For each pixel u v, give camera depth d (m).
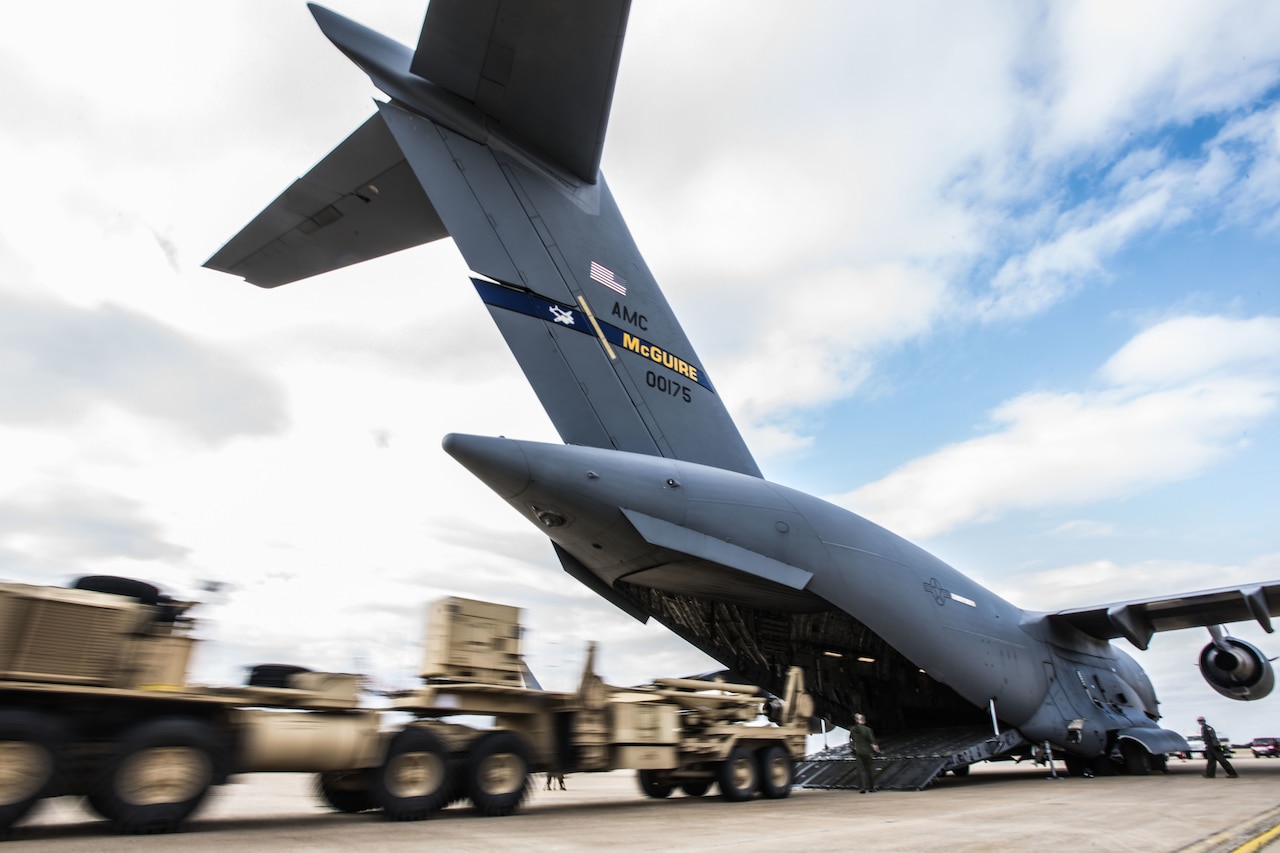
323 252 10.16
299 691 6.09
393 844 4.97
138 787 5.11
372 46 8.77
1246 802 8.59
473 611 7.39
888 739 13.43
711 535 9.73
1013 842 5.32
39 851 4.40
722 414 11.38
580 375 9.72
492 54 8.21
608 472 9.16
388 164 9.20
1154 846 5.14
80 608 5.30
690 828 6.14
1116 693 15.76
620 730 8.03
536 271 9.55
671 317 11.11
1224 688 15.07
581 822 6.57
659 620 11.81
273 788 13.16
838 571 10.77
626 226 10.94
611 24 7.88
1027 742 13.05
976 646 12.20
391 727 6.77
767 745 9.66
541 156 9.80
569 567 10.98
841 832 5.90
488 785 6.98
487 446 8.64
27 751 4.80
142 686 5.49
